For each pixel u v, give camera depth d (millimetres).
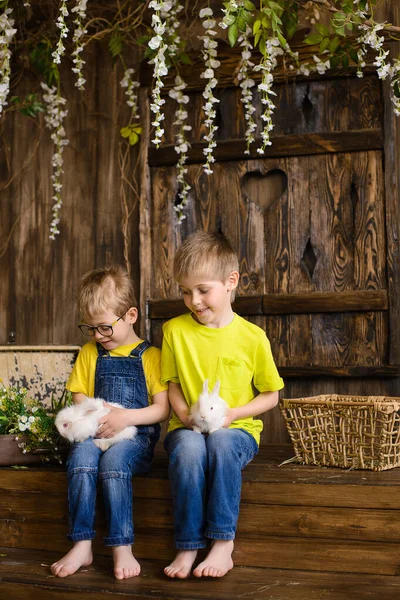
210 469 2248
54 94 3889
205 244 2484
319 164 3479
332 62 3303
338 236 3434
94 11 3803
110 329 2621
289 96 3531
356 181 3424
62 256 3848
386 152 3371
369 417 2479
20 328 3877
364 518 2252
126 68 3779
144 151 3686
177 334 2598
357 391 3365
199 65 3613
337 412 2545
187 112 3652
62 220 3863
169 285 3629
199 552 2336
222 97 3615
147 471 2502
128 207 3766
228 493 2221
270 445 3316
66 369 3467
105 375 2674
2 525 2611
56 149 3881
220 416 2307
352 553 2256
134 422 2467
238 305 3502
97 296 2604
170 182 3662
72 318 3811
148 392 2650
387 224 3344
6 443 2641
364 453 2521
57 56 3037
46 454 2689
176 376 2582
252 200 3580
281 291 3488
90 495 2320
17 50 3943
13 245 3920
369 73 3430
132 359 2672
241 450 2328
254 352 2549
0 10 3812
